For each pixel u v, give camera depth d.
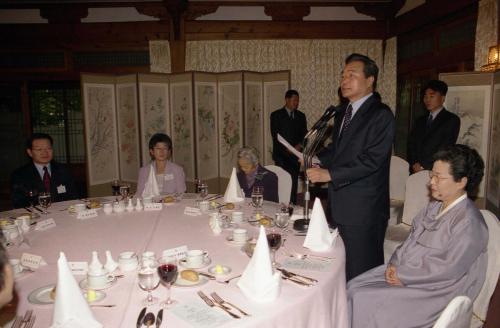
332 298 1.69
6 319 1.35
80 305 1.27
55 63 6.77
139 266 1.78
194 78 5.65
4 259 1.04
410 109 6.54
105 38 6.70
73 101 6.97
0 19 6.61
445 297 1.92
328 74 7.02
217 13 6.75
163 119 5.86
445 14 5.31
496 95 3.93
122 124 5.93
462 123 4.30
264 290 1.45
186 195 3.38
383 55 7.08
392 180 4.22
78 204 2.84
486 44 4.43
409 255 2.07
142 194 3.30
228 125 5.96
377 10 6.91
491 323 1.89
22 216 2.49
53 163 3.57
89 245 2.12
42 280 1.67
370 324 2.02
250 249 1.90
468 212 1.91
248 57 6.86
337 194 2.51
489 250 1.94
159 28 6.67
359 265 2.50
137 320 1.33
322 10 6.89
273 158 5.88
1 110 6.89
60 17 6.63
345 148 2.50
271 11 6.81
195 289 1.56
